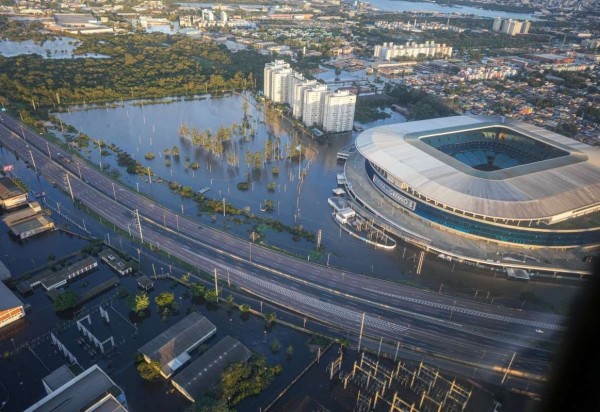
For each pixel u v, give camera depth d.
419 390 172.88
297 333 199.25
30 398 163.75
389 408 165.00
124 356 183.00
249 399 167.50
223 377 167.50
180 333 188.88
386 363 185.25
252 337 195.88
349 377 177.12
